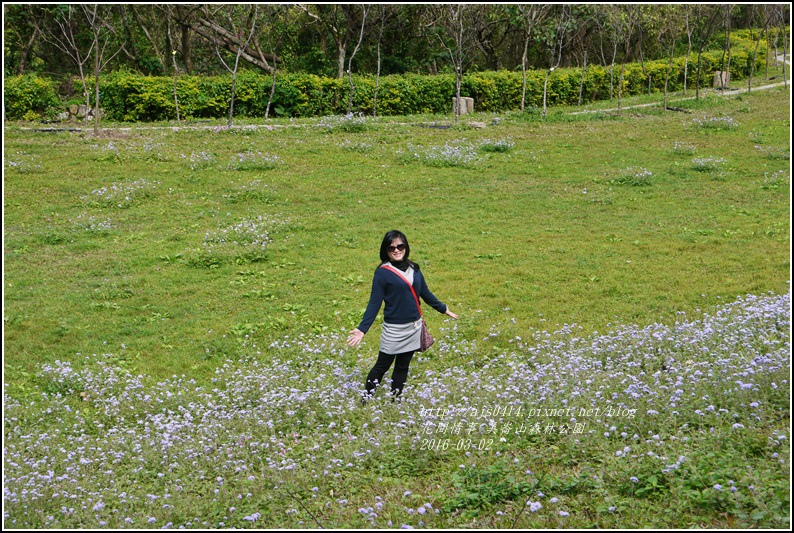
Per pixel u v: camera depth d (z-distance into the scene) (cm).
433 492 486
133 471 554
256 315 942
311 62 3058
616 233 1257
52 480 540
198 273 1097
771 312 744
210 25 2612
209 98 2297
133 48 2736
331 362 765
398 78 2558
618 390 607
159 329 907
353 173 1689
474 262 1127
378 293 653
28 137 1902
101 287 1039
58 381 752
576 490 464
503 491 468
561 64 3491
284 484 512
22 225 1323
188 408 680
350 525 450
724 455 468
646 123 2267
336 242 1233
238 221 1352
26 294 1015
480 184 1606
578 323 875
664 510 427
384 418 607
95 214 1388
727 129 2156
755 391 539
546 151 1906
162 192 1520
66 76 2739
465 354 791
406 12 2977
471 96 2658
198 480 539
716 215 1346
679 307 901
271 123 2203
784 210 1356
